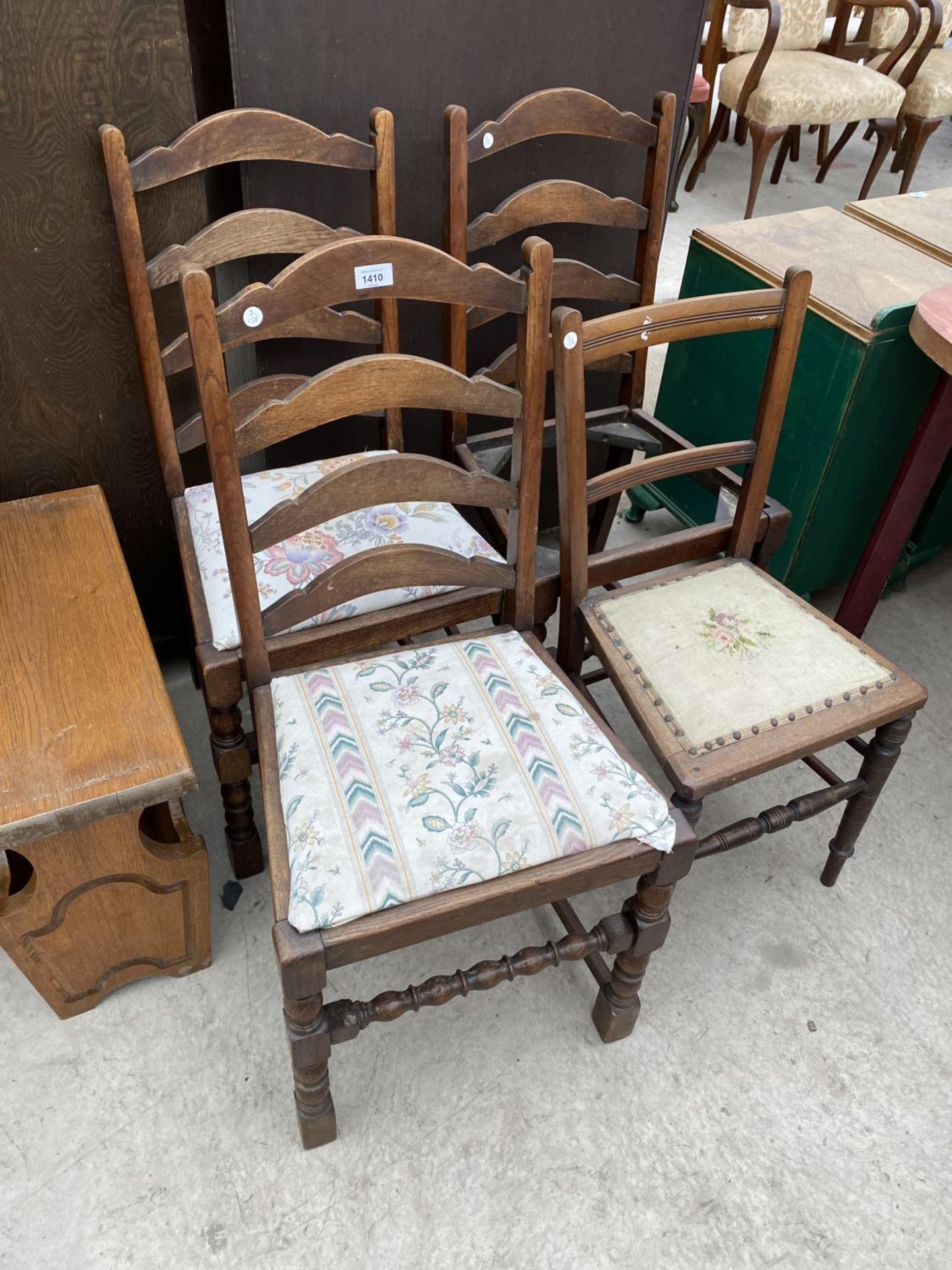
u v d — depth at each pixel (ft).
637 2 5.34
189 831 4.13
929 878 5.54
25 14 3.85
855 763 6.15
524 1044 4.64
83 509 4.74
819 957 5.10
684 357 7.06
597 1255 3.94
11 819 3.34
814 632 4.64
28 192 4.29
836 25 13.35
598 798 3.69
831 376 5.87
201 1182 4.08
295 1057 3.62
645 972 4.83
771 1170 4.24
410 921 3.35
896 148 14.61
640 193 6.22
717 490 5.60
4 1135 4.18
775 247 6.59
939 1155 4.33
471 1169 4.17
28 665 3.90
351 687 4.04
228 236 4.53
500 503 4.14
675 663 4.43
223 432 3.44
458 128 4.75
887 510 6.06
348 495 3.79
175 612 6.12
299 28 4.60
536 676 4.18
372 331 5.03
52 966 4.25
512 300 3.71
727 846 4.62
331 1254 3.90
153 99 4.29
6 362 4.74
